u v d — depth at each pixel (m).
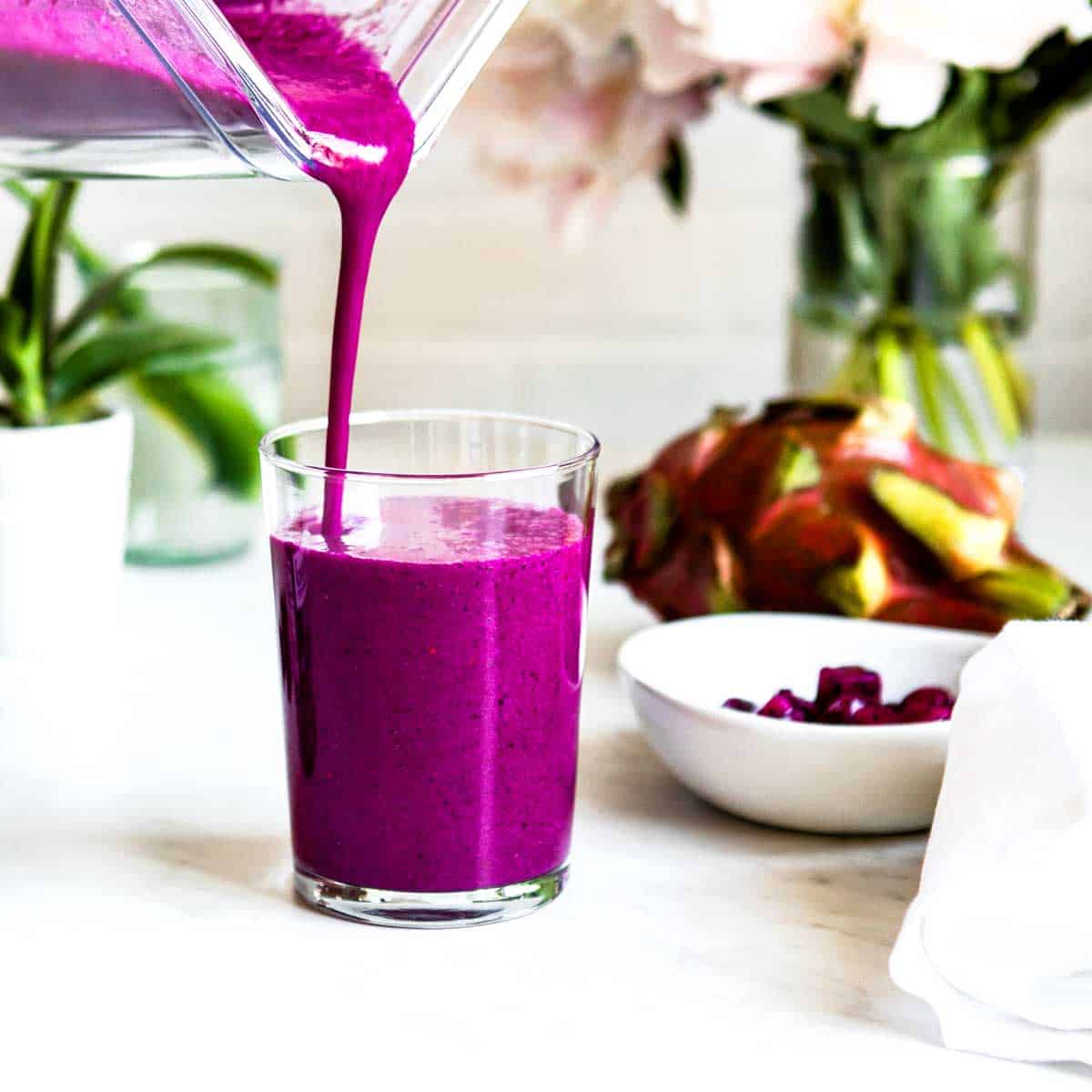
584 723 1.08
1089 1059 0.86
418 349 1.54
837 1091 0.85
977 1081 0.86
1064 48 1.18
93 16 0.92
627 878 0.96
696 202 1.52
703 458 1.10
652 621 1.19
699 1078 0.85
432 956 0.91
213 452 1.25
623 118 1.23
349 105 0.94
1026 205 1.21
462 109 1.25
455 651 0.91
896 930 0.93
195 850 0.98
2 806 1.01
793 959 0.91
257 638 1.17
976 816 0.89
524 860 0.93
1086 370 1.55
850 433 1.08
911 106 1.11
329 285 1.53
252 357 1.25
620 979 0.90
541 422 0.96
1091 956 0.87
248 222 1.52
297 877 0.95
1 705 1.09
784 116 1.20
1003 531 1.07
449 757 0.92
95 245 1.51
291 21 0.96
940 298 1.20
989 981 0.87
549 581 0.92
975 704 0.93
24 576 1.12
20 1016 0.88
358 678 0.92
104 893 0.95
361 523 0.91
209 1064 0.86
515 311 1.54
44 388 1.16
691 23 1.11
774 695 1.03
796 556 1.07
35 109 0.94
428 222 1.52
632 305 1.54
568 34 1.18
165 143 0.96
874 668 1.03
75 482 1.12
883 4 1.09
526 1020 0.88
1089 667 0.92
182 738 1.07
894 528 1.07
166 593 1.23
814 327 1.24
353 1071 0.86
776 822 0.99
